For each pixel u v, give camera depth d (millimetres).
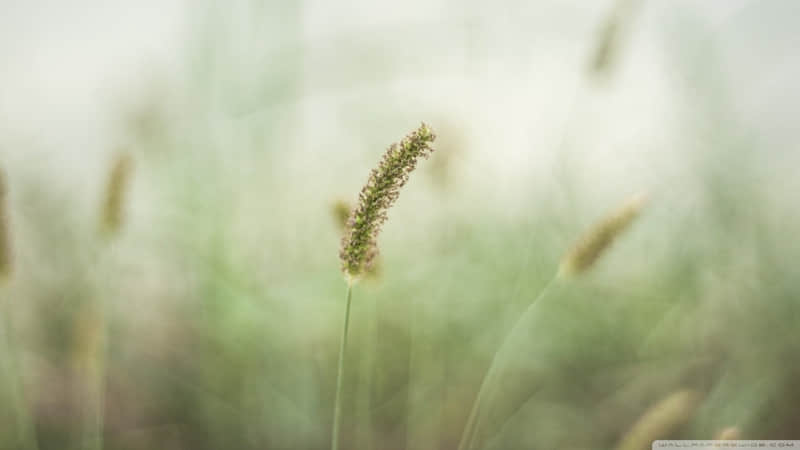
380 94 734
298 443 634
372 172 471
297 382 648
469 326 695
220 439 635
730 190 695
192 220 684
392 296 696
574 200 715
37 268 675
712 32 712
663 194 714
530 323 632
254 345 661
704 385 636
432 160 656
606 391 657
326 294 688
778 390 620
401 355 690
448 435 641
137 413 646
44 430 619
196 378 660
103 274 619
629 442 523
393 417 663
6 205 526
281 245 706
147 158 690
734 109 709
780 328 651
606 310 689
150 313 697
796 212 711
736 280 682
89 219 683
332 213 542
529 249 659
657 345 677
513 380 671
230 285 668
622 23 642
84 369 571
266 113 705
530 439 632
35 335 657
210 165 700
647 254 714
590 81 654
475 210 726
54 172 708
